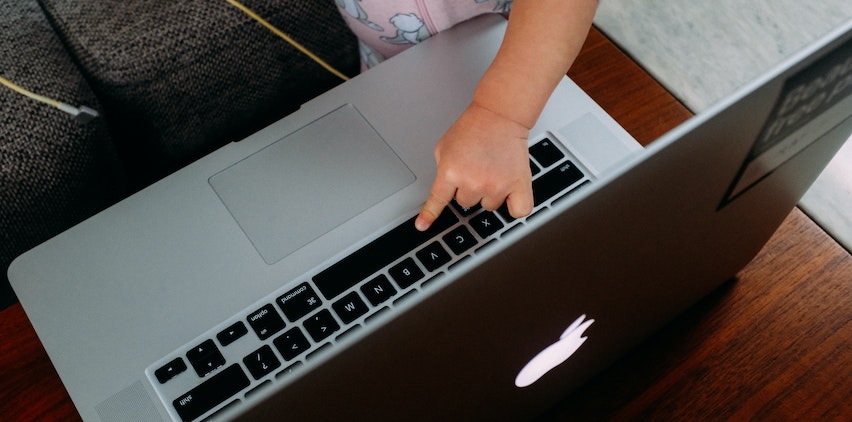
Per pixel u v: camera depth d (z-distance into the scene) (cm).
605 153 51
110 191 70
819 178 72
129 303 46
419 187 50
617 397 60
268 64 73
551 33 45
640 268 43
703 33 84
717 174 37
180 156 77
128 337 45
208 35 67
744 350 62
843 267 65
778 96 33
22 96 59
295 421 28
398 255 47
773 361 61
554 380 54
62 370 44
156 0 66
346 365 27
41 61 61
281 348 45
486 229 48
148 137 73
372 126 53
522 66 46
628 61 72
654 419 59
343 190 50
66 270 48
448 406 41
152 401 43
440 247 48
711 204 41
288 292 46
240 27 68
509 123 47
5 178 59
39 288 47
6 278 66
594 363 57
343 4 61
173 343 45
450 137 48
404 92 55
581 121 52
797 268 65
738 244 56
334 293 46
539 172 50
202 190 50
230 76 71
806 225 67
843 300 64
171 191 50
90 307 46
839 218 69
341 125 53
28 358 55
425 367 33
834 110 41
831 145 50
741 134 35
